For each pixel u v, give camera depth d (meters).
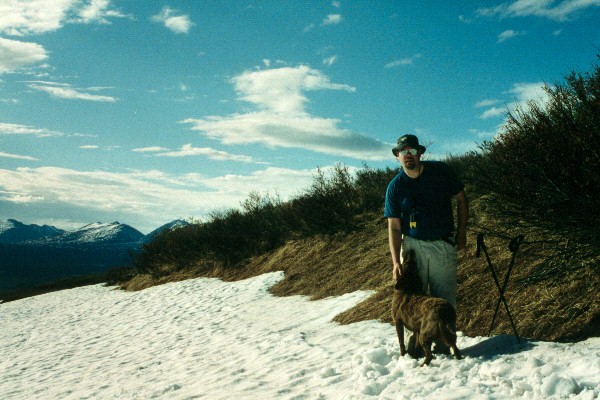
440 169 5.03
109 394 6.98
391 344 5.90
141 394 6.54
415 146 4.92
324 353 6.44
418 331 4.79
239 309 12.16
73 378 8.71
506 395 3.71
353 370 5.29
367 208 14.55
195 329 11.09
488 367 4.26
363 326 7.46
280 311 10.77
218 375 6.71
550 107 5.39
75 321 16.59
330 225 14.36
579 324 4.71
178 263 22.42
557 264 5.35
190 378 6.93
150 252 23.84
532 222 5.30
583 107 5.10
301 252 15.15
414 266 5.07
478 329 5.57
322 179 15.32
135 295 19.94
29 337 14.92
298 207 15.49
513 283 6.04
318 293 11.17
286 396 5.09
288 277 13.77
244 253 18.50
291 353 6.98
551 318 5.00
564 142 4.99
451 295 5.09
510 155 5.50
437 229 5.02
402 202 5.12
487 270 6.72
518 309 5.49
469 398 3.78
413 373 4.63
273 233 17.67
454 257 5.07
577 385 3.50
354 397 4.47
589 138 4.83
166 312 14.42
